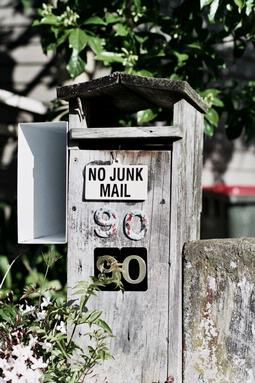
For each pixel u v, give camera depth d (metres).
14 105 9.61
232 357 5.73
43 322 5.90
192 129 6.08
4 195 12.10
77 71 8.09
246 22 8.12
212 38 8.65
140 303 5.81
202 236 12.09
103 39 8.37
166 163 5.73
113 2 8.48
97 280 5.62
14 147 12.05
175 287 5.75
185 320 5.81
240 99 9.23
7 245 9.90
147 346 5.80
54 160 6.32
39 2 11.98
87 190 5.87
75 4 8.30
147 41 8.47
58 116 9.03
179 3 10.23
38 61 12.02
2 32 12.19
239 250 5.70
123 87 5.92
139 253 5.82
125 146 6.02
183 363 5.84
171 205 5.73
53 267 9.20
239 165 13.04
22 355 5.54
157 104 6.64
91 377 5.85
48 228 6.34
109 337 5.85
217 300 5.75
